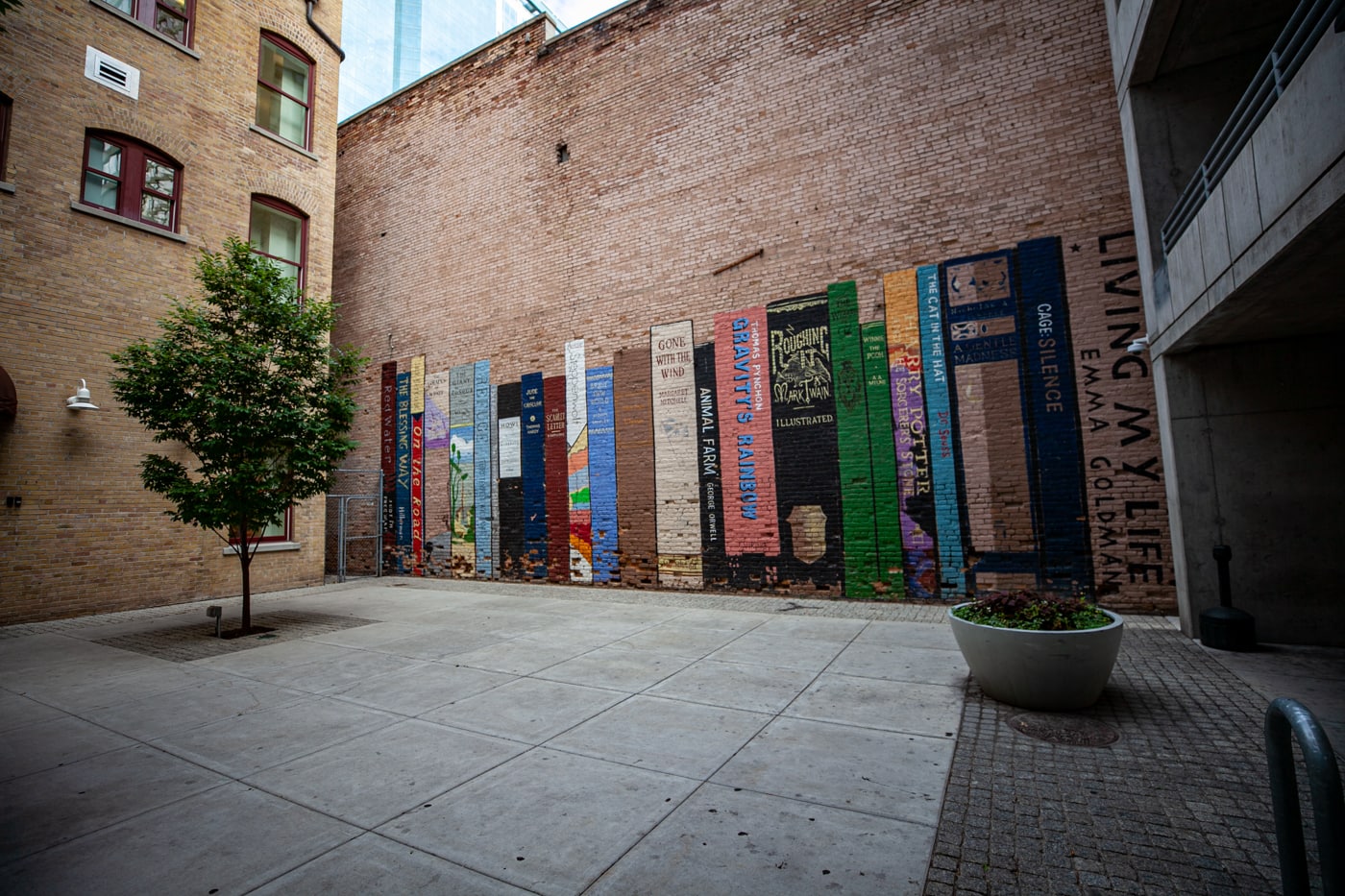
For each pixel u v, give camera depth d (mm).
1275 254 4516
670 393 11867
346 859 2977
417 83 16281
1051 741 4277
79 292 10133
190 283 11453
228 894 2705
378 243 16750
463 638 7891
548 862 2922
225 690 5789
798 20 11156
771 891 2689
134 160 11016
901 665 6230
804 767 3930
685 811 3398
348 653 7160
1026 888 2699
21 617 9312
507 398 13977
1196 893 2658
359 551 15922
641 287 12352
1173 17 6891
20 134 9664
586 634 7992
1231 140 5723
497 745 4363
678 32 12352
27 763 4176
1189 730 4438
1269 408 7020
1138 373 8461
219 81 12195
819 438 10430
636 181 12602
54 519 9703
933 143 9945
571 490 12891
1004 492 9109
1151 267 7664
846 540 10094
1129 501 8406
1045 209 9141
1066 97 9141
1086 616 5086
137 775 3957
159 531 10859
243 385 8219
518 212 14211
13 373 9422
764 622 8461
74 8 10328
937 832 3158
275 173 13023
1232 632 6516
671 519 11664
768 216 11148
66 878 2840
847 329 10312
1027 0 9484
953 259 9656
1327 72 3734
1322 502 6809
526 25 14461
